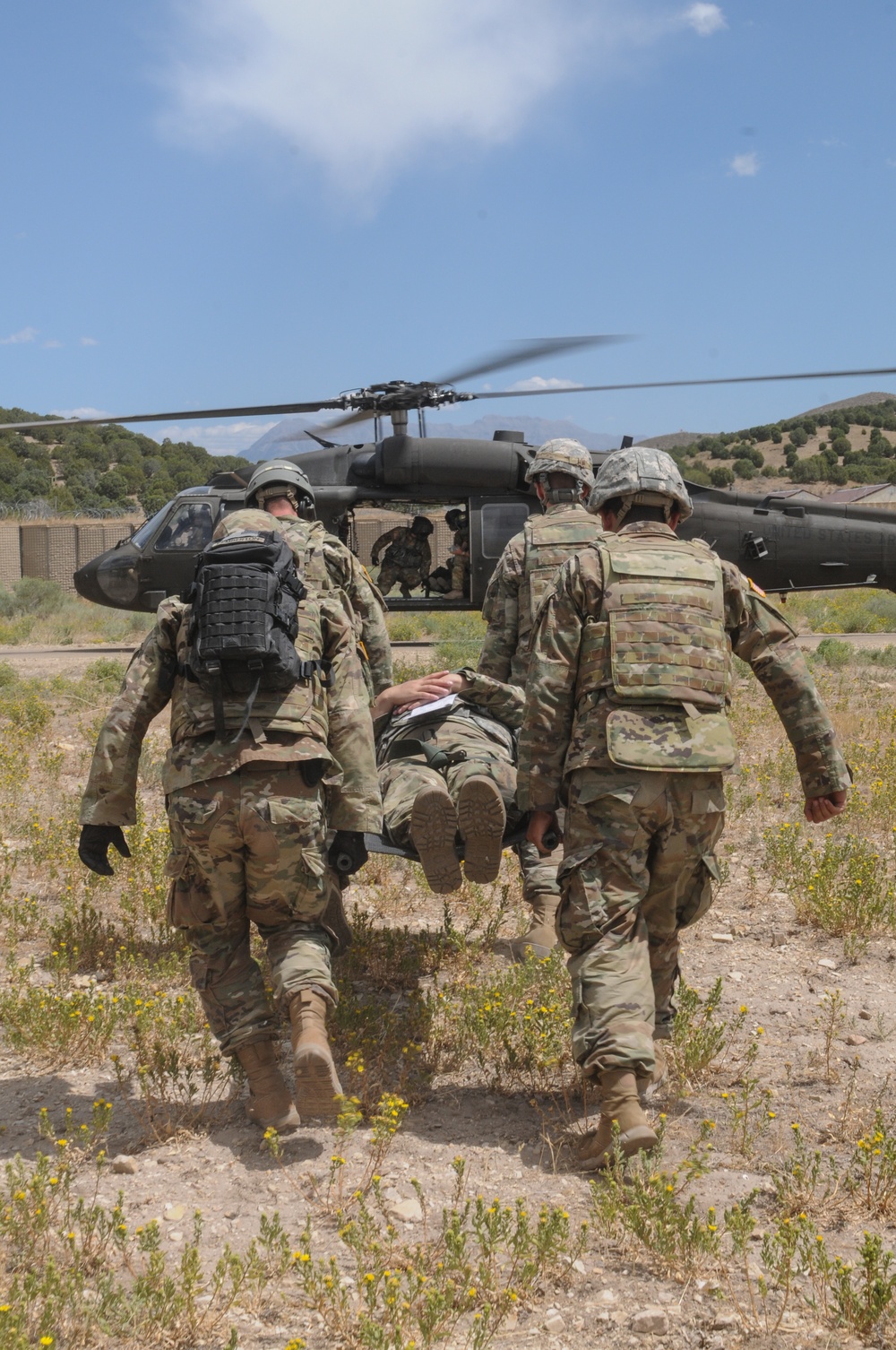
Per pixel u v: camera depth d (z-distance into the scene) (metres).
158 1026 3.67
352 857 3.39
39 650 17.55
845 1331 2.26
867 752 8.16
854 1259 2.51
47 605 23.94
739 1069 3.52
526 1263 2.41
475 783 3.77
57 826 6.36
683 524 15.73
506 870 5.73
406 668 12.79
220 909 3.20
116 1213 2.45
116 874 5.47
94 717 10.40
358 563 4.38
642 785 3.02
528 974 4.01
